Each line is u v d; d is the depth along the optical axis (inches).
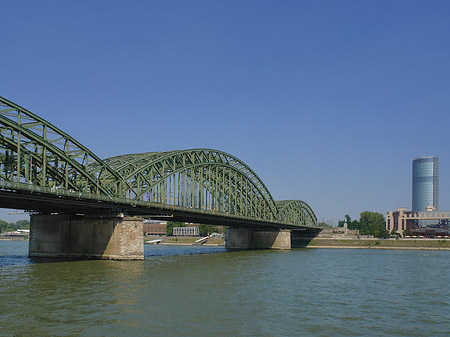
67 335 1138.7
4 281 1967.3
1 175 2330.2
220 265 2994.6
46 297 1596.9
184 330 1214.3
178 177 3858.3
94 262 2844.5
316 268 2965.1
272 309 1521.9
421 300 1765.5
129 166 3356.3
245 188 5231.3
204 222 4854.8
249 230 5974.4
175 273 2388.0
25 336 1122.7
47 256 3289.9
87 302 1523.1
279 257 4020.7
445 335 1251.2
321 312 1499.8
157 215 3708.2
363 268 3019.2
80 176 2972.4
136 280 2064.5
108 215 3056.1
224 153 4677.7
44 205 2876.5
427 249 6378.0
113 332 1175.0
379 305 1648.6
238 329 1245.1
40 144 2470.5
